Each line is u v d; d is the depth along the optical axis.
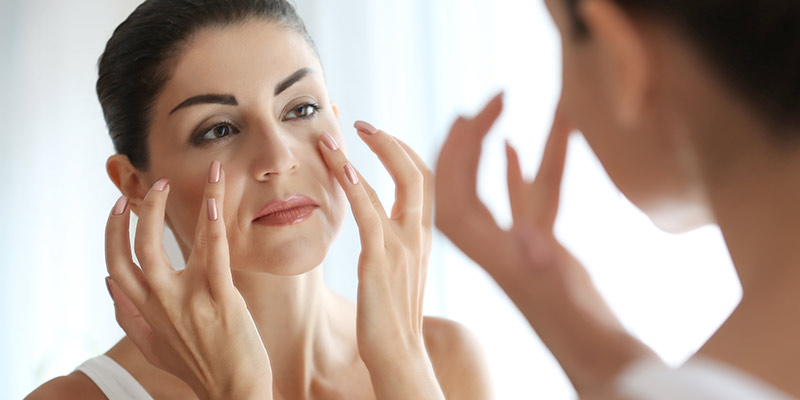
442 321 1.23
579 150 2.24
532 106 2.41
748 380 0.34
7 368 2.68
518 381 2.44
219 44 0.94
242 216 0.93
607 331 0.39
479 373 1.19
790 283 0.34
